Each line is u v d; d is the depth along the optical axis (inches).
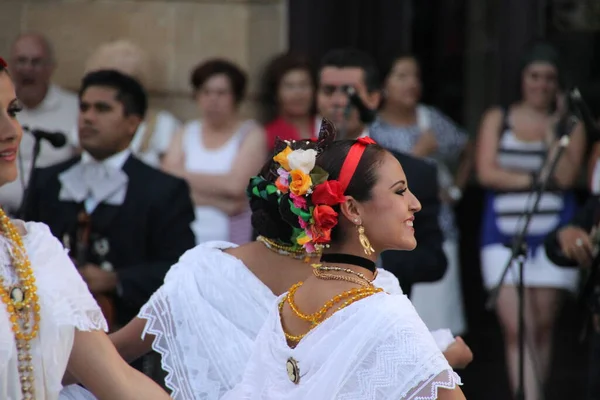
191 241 405.7
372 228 241.4
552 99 561.0
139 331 299.4
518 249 413.1
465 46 649.6
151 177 406.9
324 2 605.9
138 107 408.5
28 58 515.8
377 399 228.7
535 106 562.6
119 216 399.5
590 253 424.5
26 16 584.7
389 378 228.1
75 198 402.6
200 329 287.0
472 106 657.0
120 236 398.9
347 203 240.8
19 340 224.5
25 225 237.3
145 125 543.8
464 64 650.8
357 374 230.8
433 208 393.7
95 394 237.9
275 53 606.5
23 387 225.1
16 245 230.1
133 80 408.5
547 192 546.9
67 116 527.8
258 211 286.0
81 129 402.9
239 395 254.5
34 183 405.4
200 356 286.8
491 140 565.3
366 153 243.8
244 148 538.3
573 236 426.9
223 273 289.0
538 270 542.0
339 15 611.2
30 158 474.3
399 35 625.3
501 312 546.0
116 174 403.5
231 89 539.8
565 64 631.8
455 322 579.2
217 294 287.9
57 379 228.2
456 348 315.3
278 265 287.9
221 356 284.0
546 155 488.1
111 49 548.7
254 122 561.3
